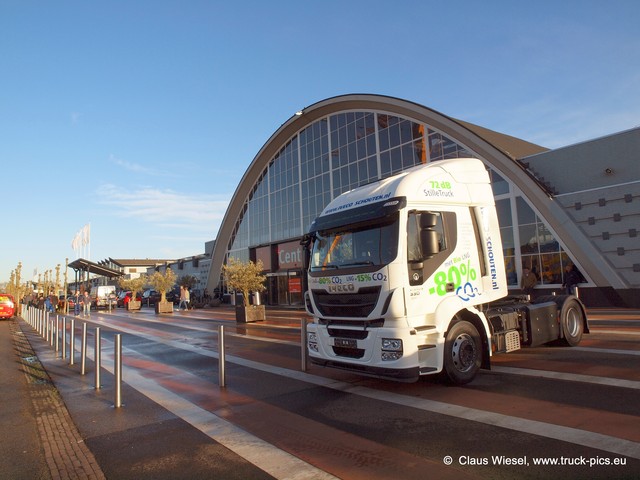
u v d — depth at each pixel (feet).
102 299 143.02
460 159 26.25
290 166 123.85
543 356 28.94
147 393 25.59
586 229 64.59
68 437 18.63
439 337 21.47
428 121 83.71
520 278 70.38
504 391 21.08
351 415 19.07
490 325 25.29
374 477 13.07
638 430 15.21
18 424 20.89
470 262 24.18
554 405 18.45
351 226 23.59
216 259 156.76
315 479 13.23
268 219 132.36
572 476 12.32
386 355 20.62
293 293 117.19
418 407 19.48
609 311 56.39
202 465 14.82
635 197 60.29
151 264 317.83
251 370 30.48
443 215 23.49
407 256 21.21
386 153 93.45
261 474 13.82
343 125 105.60
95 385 27.45
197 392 25.12
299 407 20.88
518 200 71.10
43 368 35.81
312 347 24.98
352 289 22.31
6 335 64.44
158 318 86.02
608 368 24.38
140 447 16.98
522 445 14.58
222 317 84.02
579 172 68.59
